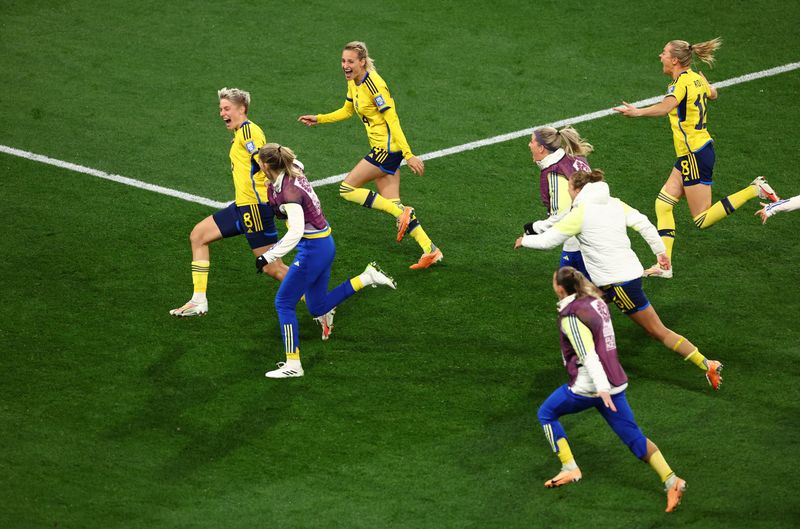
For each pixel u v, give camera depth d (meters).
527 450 28.17
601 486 26.83
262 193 32.56
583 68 52.72
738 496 26.22
